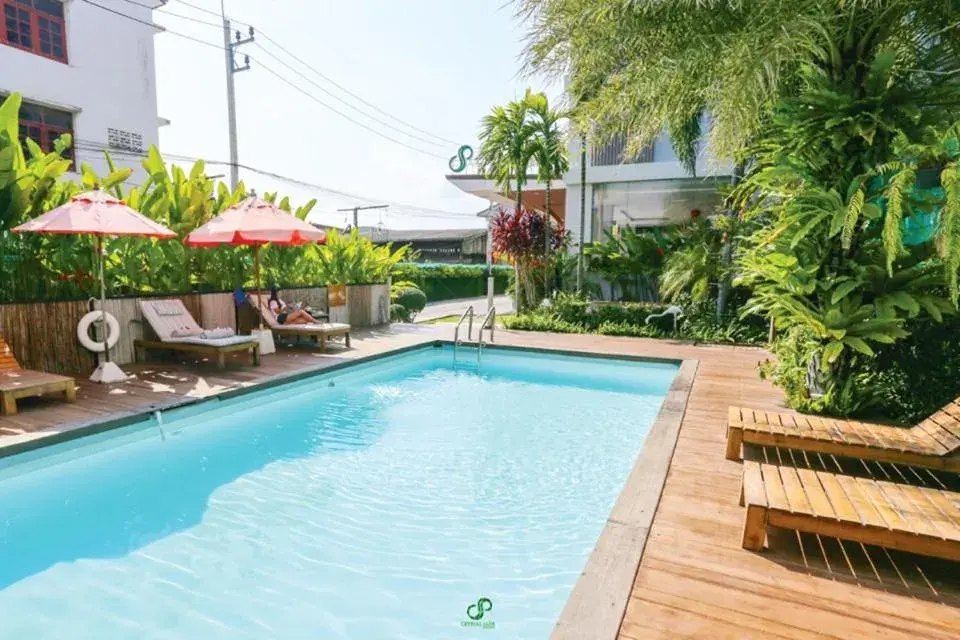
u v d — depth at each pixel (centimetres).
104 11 1709
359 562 332
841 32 475
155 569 322
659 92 511
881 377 534
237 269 968
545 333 1179
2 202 622
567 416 643
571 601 234
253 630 270
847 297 507
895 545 250
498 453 520
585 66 540
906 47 498
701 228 1191
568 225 1547
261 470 471
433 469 481
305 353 869
